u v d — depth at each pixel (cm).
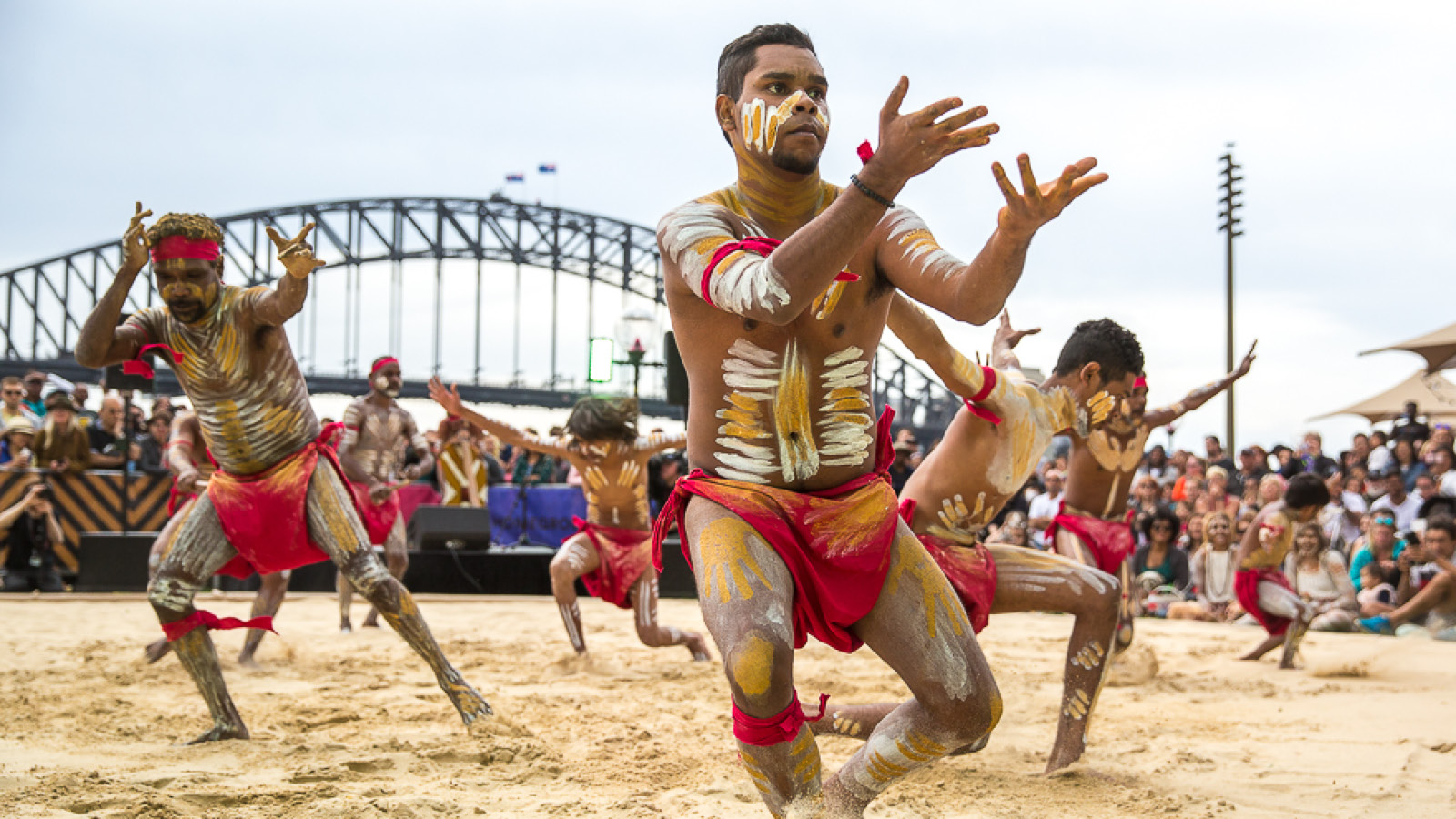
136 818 337
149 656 702
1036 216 257
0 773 399
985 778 425
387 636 934
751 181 305
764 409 300
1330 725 554
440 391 715
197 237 488
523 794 387
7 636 895
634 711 562
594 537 761
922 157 237
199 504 505
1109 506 657
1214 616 1127
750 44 305
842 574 292
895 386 5812
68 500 1344
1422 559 1005
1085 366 477
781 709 270
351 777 409
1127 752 482
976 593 431
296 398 511
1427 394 1758
